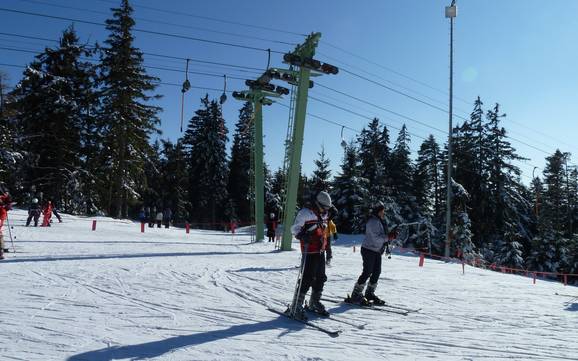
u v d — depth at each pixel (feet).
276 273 37.32
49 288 25.99
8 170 114.73
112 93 122.21
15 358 14.67
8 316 19.67
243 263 43.27
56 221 97.76
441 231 137.69
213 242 74.02
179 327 19.40
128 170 124.98
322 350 17.22
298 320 21.61
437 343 19.03
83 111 127.85
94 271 32.94
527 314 26.11
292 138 63.46
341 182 146.30
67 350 15.67
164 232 97.86
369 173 164.35
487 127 152.66
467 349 18.30
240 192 206.69
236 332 19.10
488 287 37.99
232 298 26.07
